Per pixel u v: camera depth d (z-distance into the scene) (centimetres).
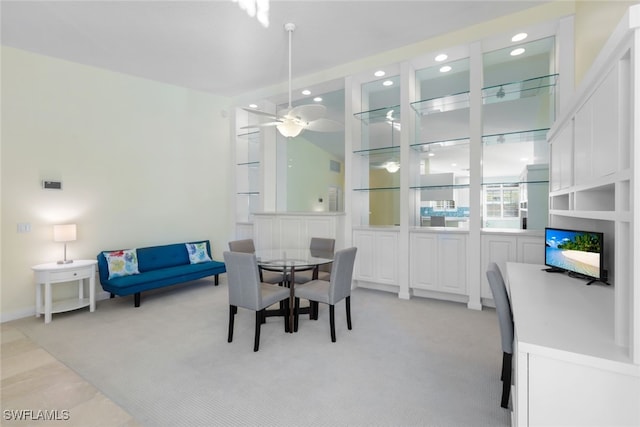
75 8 295
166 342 279
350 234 454
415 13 319
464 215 408
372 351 258
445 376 220
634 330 99
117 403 193
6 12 298
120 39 353
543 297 175
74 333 301
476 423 173
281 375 223
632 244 99
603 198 181
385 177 467
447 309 363
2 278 346
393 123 474
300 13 313
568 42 304
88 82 413
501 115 392
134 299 384
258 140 610
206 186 550
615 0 200
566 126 207
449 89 454
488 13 322
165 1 289
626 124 109
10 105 353
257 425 173
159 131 488
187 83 499
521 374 115
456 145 409
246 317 343
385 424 173
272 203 565
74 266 349
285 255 350
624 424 101
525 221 374
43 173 375
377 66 411
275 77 477
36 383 211
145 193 470
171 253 459
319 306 377
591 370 104
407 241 405
